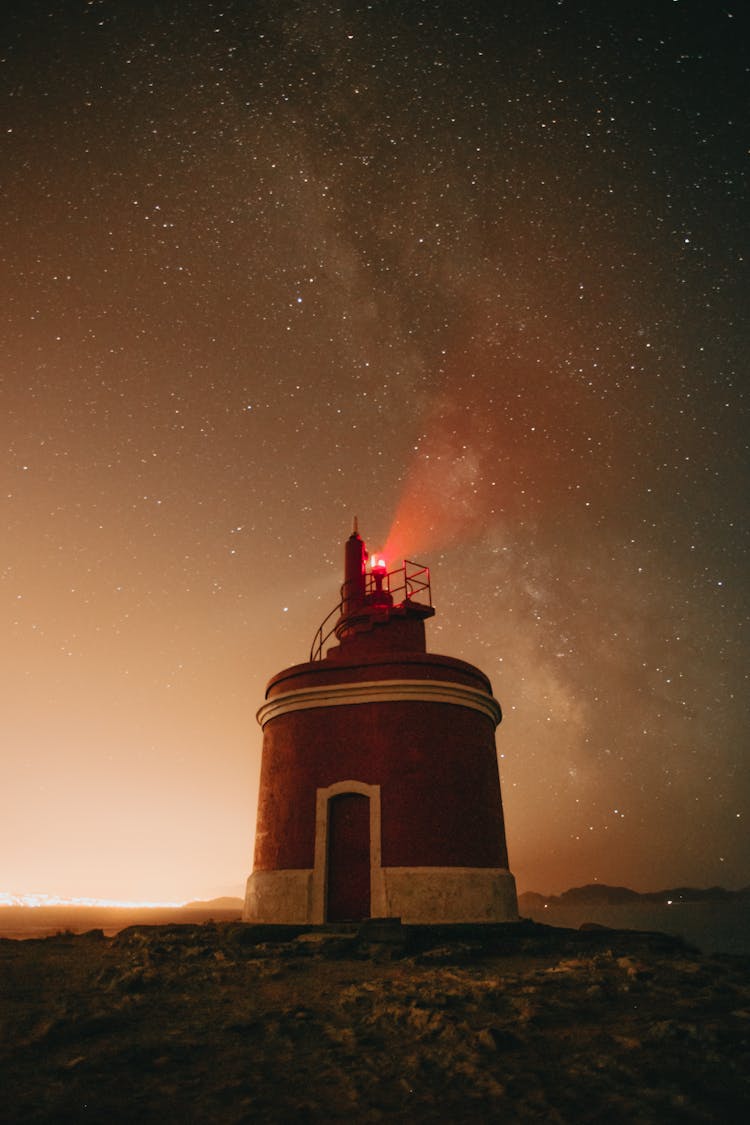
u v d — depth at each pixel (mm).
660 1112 3965
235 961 9523
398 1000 6777
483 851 13164
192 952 10109
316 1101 4223
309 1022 6082
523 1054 5074
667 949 11500
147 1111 4047
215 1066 4891
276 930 11594
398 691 13844
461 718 14062
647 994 7039
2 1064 4859
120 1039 5527
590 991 6969
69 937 13602
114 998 7094
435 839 12719
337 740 13750
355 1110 4082
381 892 12188
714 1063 4746
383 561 17594
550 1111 3982
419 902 12094
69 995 7254
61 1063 4871
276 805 13945
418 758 13320
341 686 14094
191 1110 4066
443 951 10078
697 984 7656
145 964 9164
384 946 10281
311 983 8016
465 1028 5625
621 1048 5160
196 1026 5969
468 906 12281
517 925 12477
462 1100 4223
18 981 8227
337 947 10406
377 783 13148
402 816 12820
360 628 16281
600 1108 4043
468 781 13578
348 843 13039
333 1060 5004
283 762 14211
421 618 16484
